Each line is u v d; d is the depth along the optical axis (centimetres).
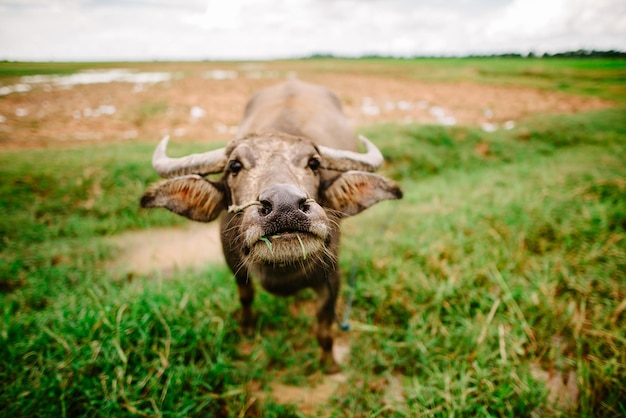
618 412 230
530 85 1967
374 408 251
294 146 233
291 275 253
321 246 191
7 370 247
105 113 1271
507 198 494
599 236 381
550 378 267
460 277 347
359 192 270
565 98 1593
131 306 299
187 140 955
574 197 468
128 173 595
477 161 784
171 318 293
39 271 388
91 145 865
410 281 350
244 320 326
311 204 191
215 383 263
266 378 280
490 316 300
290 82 443
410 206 530
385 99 1669
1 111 1227
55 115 1217
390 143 743
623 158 654
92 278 388
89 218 514
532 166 688
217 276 366
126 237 491
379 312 332
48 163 606
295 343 318
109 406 229
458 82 2231
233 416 245
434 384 258
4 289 370
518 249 381
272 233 180
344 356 311
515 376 249
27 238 452
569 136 891
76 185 561
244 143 236
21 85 1858
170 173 266
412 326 306
